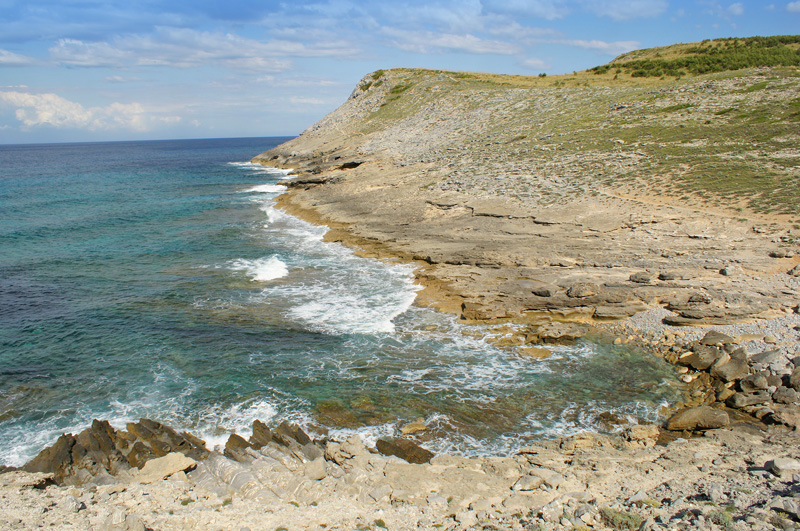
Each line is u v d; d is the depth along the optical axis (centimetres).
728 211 2639
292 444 1285
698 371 1577
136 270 2855
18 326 2112
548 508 886
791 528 724
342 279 2611
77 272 2828
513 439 1338
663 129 4050
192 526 889
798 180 2819
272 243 3384
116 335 2025
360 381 1655
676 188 3031
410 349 1856
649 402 1470
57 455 1246
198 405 1550
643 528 780
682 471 1030
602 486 998
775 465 948
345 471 1145
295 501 1006
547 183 3494
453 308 2166
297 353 1855
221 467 1138
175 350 1898
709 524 761
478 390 1577
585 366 1681
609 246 2478
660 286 2044
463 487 1040
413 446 1266
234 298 2402
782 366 1466
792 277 1952
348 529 870
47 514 941
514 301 2102
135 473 1189
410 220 3369
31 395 1614
